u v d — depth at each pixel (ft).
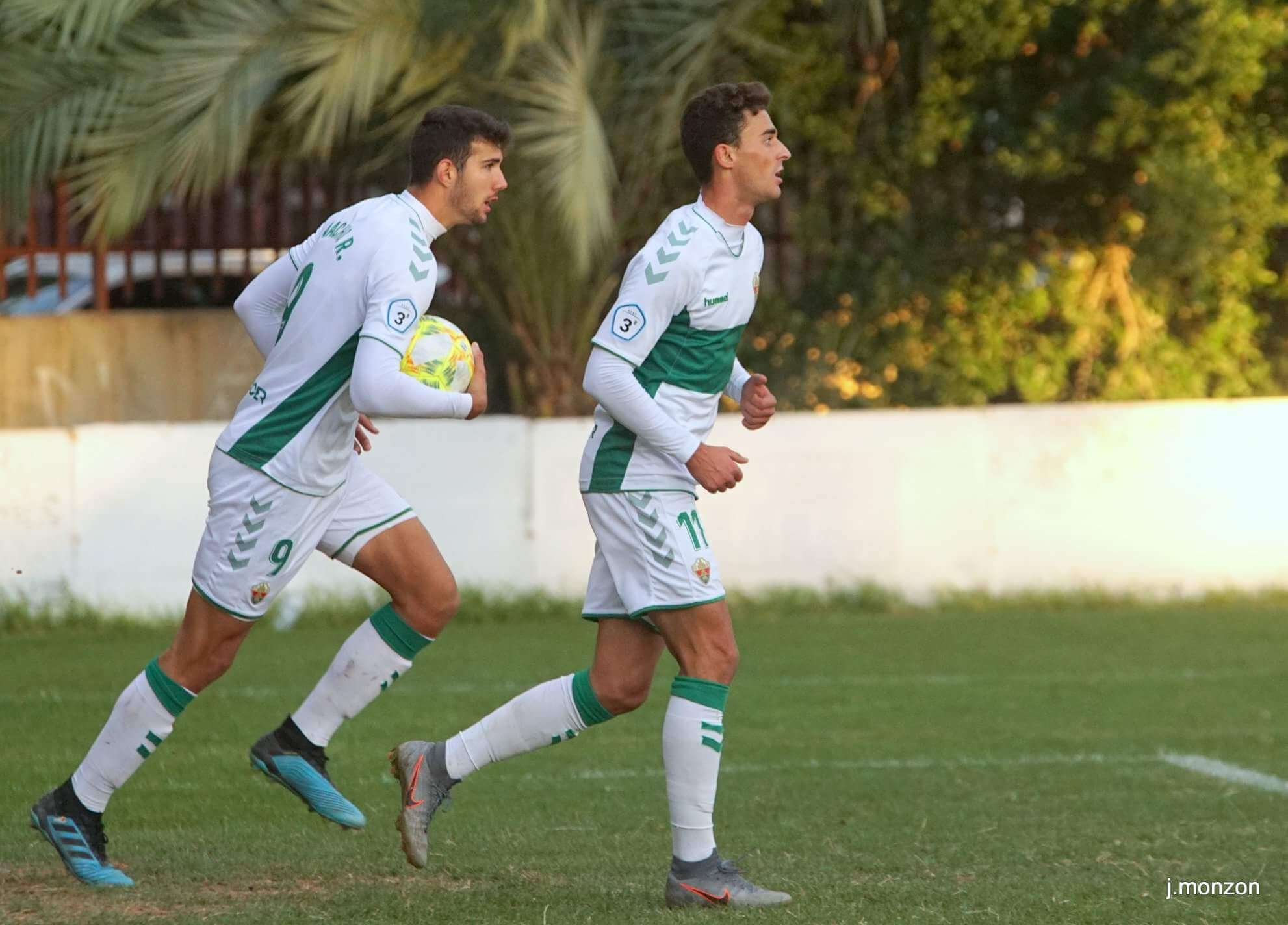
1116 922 50.67
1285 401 142.00
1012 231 169.37
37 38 132.67
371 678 56.85
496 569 134.62
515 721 54.34
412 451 132.98
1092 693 101.96
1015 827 66.59
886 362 168.04
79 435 127.44
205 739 86.02
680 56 142.82
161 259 158.10
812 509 138.51
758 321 167.63
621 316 52.24
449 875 57.67
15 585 126.82
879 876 57.62
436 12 129.29
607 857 60.80
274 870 57.88
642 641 54.65
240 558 53.16
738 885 52.60
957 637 124.26
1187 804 71.36
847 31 156.35
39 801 54.54
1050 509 140.77
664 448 51.90
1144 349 170.81
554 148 130.82
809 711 95.76
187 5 132.46
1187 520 141.79
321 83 129.29
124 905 52.39
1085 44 160.76
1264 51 154.51
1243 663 113.60
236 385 158.61
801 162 166.71
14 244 155.53
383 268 52.06
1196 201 161.27
